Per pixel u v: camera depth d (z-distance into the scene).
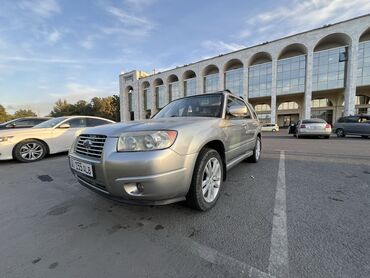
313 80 31.22
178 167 2.16
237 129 3.67
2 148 5.86
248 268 1.68
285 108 43.38
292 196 3.09
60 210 2.86
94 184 2.42
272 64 33.97
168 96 48.97
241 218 2.48
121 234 2.23
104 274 1.65
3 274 1.68
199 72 42.50
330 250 1.86
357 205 2.73
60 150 6.96
